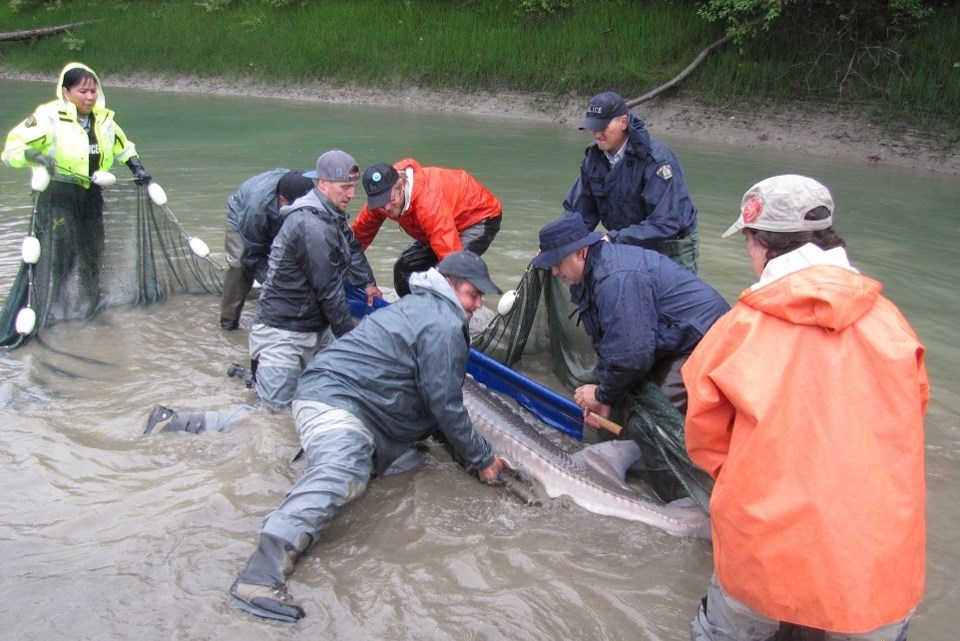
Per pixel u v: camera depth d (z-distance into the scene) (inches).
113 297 253.3
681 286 161.8
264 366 190.9
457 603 131.3
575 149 492.1
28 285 227.5
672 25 603.8
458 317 153.4
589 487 158.7
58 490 157.2
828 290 87.0
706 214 351.9
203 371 213.2
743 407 88.4
